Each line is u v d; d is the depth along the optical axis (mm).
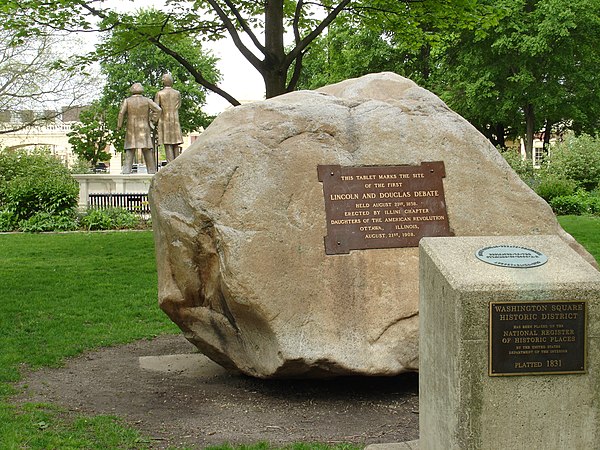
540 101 33562
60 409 5957
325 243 6164
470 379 3990
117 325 9562
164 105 25750
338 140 6555
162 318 10055
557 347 4031
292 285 5977
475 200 6539
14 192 19953
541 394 4035
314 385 6613
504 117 35250
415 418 5750
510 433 4027
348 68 37438
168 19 14727
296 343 5828
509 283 4023
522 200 6664
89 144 37469
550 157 28672
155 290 11688
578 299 4039
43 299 10867
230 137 6422
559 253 4320
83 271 13188
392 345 5977
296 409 5996
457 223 6410
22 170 27703
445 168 6582
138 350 8406
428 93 7078
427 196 6457
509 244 4414
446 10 14508
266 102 6781
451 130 6770
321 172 6371
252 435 5379
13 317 9711
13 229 19719
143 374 7242
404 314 6047
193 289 6359
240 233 6012
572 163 27812
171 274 6480
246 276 5887
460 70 34875
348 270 6125
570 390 4047
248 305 5879
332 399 6234
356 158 6492
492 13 15055
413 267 6211
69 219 19859
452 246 4398
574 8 31328
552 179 25797
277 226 6105
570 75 33906
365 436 5344
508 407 4020
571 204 23578
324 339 5887
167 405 6160
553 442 4055
